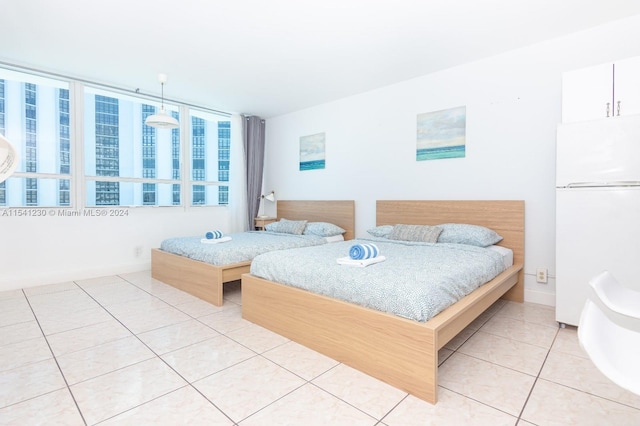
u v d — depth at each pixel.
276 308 2.41
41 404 1.56
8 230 3.48
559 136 2.48
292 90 4.29
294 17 2.60
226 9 2.49
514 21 2.67
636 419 1.47
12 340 2.26
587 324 0.77
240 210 5.36
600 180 2.32
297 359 2.02
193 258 3.43
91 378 1.79
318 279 2.17
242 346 2.19
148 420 1.46
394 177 4.07
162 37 2.92
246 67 3.56
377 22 2.68
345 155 4.59
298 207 5.17
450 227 3.27
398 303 1.75
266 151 5.76
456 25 2.73
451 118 3.59
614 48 2.69
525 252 3.17
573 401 1.60
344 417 1.48
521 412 1.52
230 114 5.34
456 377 1.83
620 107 2.36
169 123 3.60
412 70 3.65
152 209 4.54
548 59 2.99
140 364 1.95
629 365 0.76
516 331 2.46
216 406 1.56
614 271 2.28
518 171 3.19
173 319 2.68
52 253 3.76
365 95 4.34
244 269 3.24
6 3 2.39
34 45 3.07
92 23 2.68
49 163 3.86
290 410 1.53
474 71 3.41
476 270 2.28
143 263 4.46
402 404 1.58
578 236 2.41
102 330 2.44
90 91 4.14
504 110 3.24
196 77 3.85
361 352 1.87
